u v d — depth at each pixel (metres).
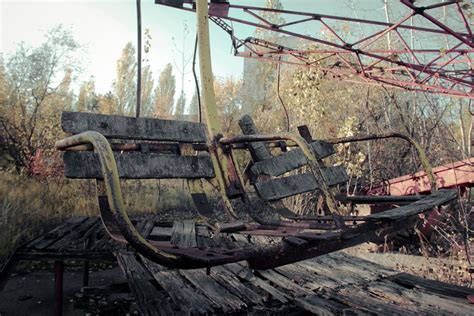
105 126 2.34
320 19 4.46
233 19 4.41
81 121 2.25
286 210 3.12
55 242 3.60
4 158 10.41
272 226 2.64
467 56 5.41
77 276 5.40
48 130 10.84
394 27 3.85
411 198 2.63
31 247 3.37
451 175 5.40
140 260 3.31
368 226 1.88
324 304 2.37
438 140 6.91
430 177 2.67
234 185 2.78
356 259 3.65
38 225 6.70
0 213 6.03
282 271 3.18
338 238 1.72
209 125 2.81
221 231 2.41
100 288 3.24
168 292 2.57
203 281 2.82
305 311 2.52
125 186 11.86
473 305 2.39
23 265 5.67
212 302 2.37
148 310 2.26
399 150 8.22
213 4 4.23
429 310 2.27
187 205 11.48
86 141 1.67
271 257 1.63
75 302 4.36
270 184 2.90
